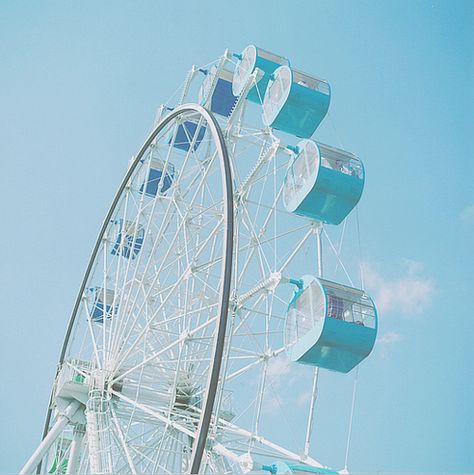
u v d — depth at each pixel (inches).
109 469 690.2
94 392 856.9
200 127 950.4
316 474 507.8
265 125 833.5
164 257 855.1
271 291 705.6
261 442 676.1
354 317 627.8
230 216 651.5
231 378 761.6
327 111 793.6
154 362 807.7
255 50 887.1
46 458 1055.0
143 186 1079.0
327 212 732.7
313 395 663.1
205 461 672.4
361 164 743.1
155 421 822.5
